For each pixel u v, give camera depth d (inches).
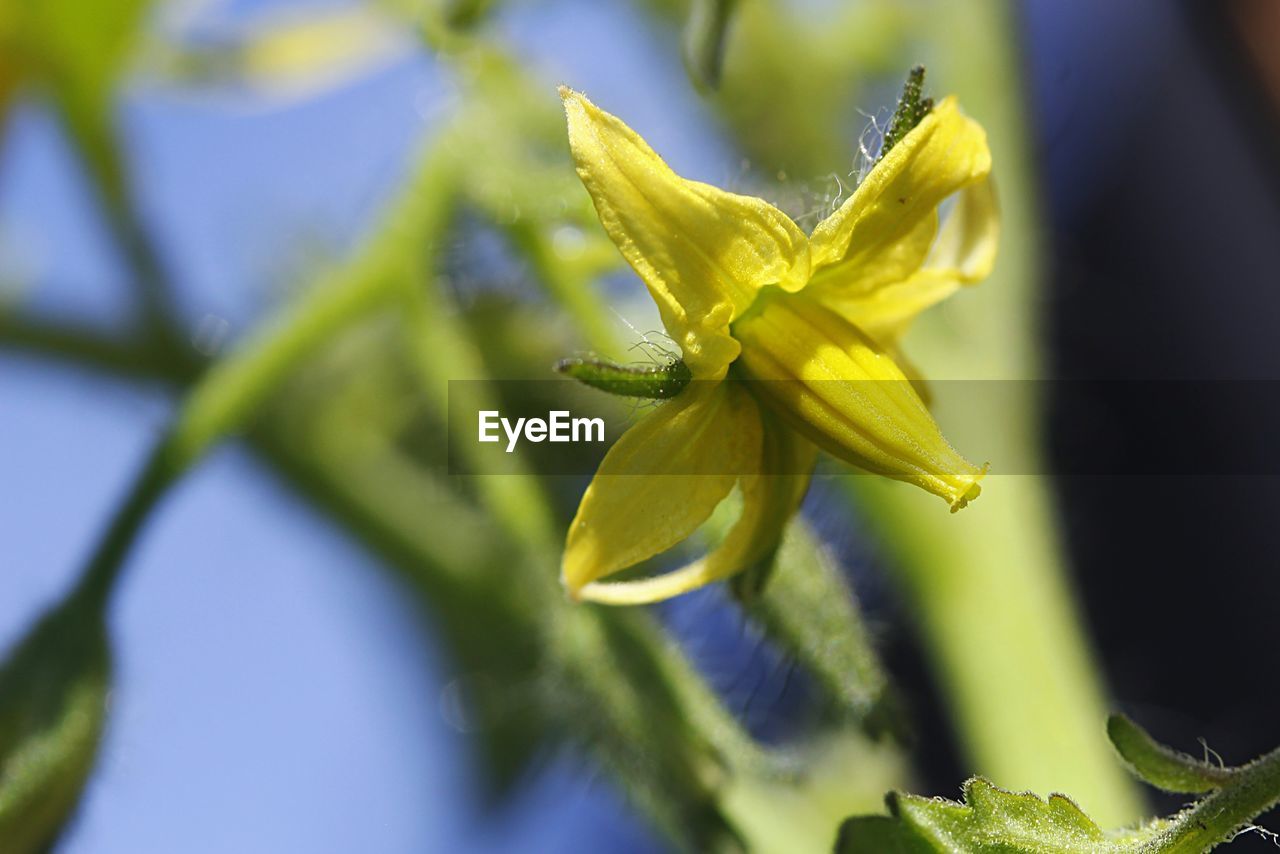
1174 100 7.8
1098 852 5.7
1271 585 7.4
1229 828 5.7
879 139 6.0
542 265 6.8
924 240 5.9
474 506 7.2
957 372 7.3
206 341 7.4
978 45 7.4
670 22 7.5
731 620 6.6
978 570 7.1
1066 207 7.9
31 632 6.6
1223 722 7.4
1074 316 7.8
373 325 7.5
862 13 7.5
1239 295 7.6
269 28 7.5
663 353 6.0
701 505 5.8
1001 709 7.0
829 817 7.1
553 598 6.7
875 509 7.1
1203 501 7.6
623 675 6.5
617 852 7.5
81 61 7.3
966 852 5.8
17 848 6.4
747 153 7.5
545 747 7.5
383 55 7.6
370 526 7.4
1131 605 7.5
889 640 7.3
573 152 5.7
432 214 7.0
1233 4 7.6
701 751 6.4
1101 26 7.9
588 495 5.8
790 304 5.9
